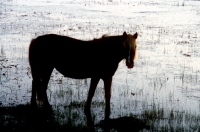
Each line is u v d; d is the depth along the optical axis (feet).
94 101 31.81
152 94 34.78
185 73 43.62
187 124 26.63
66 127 25.04
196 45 63.21
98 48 27.25
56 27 79.66
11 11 104.58
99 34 70.69
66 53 27.76
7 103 30.04
